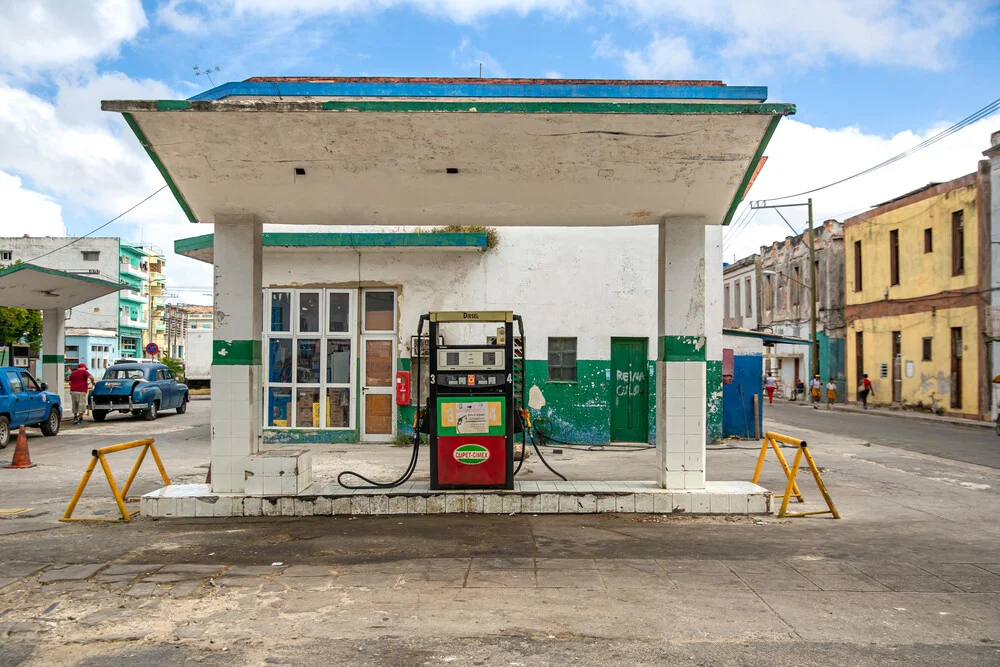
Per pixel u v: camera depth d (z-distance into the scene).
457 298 14.55
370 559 6.37
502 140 7.45
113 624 4.87
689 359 8.43
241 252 8.41
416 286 14.53
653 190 8.12
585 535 7.20
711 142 7.42
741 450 14.26
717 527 7.57
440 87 8.39
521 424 8.79
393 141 7.44
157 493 8.21
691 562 6.23
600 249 14.67
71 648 4.48
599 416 14.56
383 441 14.47
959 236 26.33
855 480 10.85
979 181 24.89
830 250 35.75
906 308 29.44
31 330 34.78
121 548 6.77
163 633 4.70
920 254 28.50
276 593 5.47
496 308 14.54
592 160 7.70
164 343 69.00
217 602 5.28
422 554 6.52
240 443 8.26
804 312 39.22
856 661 4.23
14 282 17.80
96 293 20.12
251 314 8.34
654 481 9.26
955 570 6.01
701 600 5.26
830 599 5.29
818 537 7.14
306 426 14.58
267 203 8.28
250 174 7.78
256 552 6.61
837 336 35.56
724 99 7.91
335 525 7.67
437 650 4.39
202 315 80.38
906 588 5.54
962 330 25.92
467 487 8.29
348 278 14.49
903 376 29.62
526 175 7.98
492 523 7.73
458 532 7.33
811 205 33.12
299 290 14.57
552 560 6.30
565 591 5.46
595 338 14.59
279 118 7.13
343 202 8.58
